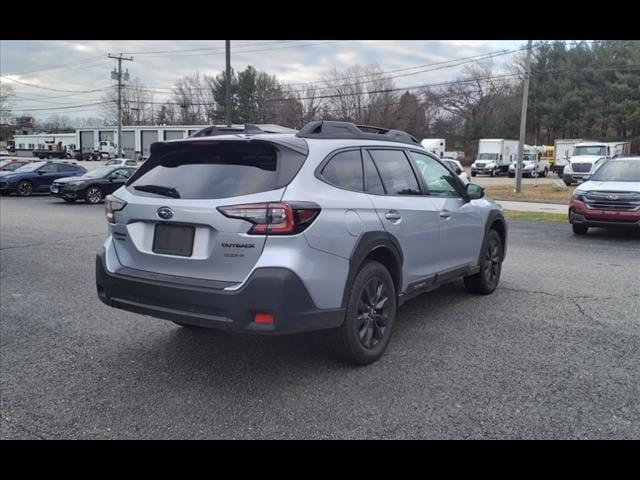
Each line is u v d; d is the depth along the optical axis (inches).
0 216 603.5
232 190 147.1
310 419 136.2
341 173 164.7
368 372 164.4
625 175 465.4
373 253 172.7
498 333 199.9
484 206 246.7
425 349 183.5
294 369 167.2
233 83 3294.8
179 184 156.8
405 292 189.0
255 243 140.6
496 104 3412.9
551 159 2511.1
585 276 299.3
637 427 131.6
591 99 2908.5
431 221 200.1
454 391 150.8
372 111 3120.1
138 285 154.4
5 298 252.4
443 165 226.1
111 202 167.9
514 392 149.9
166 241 153.9
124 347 187.6
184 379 160.6
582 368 166.6
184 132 2920.8
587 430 130.3
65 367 169.9
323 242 148.3
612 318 218.4
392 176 187.9
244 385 155.9
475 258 239.8
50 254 365.1
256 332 139.3
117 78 2005.4
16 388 154.8
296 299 141.6
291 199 142.9
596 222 443.8
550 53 3058.6
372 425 133.2
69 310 232.8
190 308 146.4
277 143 150.6
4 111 3796.8
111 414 139.6
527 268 322.3
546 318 218.8
